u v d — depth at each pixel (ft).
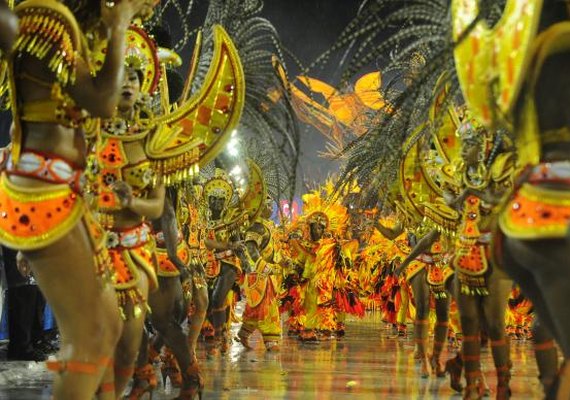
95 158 13.98
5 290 27.76
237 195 35.12
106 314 11.64
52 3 11.18
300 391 25.16
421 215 26.50
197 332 26.03
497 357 21.30
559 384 11.14
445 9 12.95
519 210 11.19
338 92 13.37
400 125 14.83
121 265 15.30
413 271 31.22
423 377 29.50
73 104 11.56
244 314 40.88
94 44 12.41
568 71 11.07
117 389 15.78
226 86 17.85
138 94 16.48
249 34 18.30
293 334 51.31
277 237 44.47
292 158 16.72
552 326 11.87
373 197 22.53
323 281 47.32
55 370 11.39
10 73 11.38
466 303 21.68
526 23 10.85
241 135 19.07
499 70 11.19
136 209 15.12
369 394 24.82
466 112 21.08
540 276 11.14
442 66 13.12
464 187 21.49
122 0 11.64
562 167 10.98
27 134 11.55
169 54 19.19
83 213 11.54
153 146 16.22
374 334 52.47
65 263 11.30
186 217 25.23
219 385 26.35
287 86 16.74
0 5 10.52
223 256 36.52
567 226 10.44
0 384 23.22
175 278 20.04
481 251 21.08
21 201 11.21
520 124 11.32
